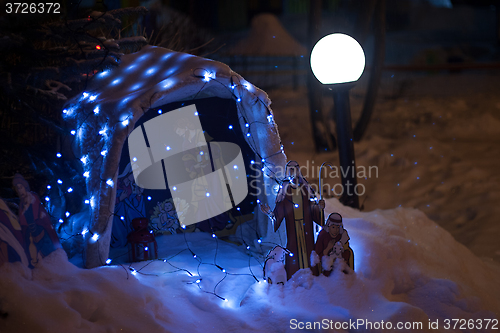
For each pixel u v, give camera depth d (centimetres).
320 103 788
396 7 2544
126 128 304
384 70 1472
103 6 401
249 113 359
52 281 268
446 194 666
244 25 1984
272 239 366
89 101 338
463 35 2386
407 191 690
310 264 312
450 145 895
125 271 291
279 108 1191
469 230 548
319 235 316
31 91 335
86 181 329
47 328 232
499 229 537
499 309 320
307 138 924
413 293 332
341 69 447
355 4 1986
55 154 372
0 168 366
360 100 1229
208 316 282
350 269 311
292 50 1414
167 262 341
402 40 2327
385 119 1073
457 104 1225
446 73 1823
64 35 348
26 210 283
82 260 317
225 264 351
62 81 367
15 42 332
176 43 569
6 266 250
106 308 255
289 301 296
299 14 2116
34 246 282
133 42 387
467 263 423
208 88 367
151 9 595
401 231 402
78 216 350
